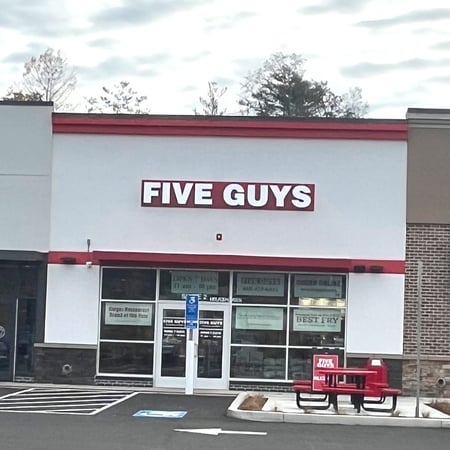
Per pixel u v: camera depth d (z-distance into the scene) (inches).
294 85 2532.0
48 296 879.1
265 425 601.6
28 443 483.5
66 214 883.4
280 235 863.7
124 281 881.5
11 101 905.5
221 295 874.8
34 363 879.7
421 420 624.7
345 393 666.8
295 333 866.8
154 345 874.8
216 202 869.2
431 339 852.0
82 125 886.4
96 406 689.0
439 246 858.1
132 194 879.7
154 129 879.7
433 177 863.1
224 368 866.8
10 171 901.2
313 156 868.0
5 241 895.7
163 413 652.1
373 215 861.2
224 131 874.1
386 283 856.3
